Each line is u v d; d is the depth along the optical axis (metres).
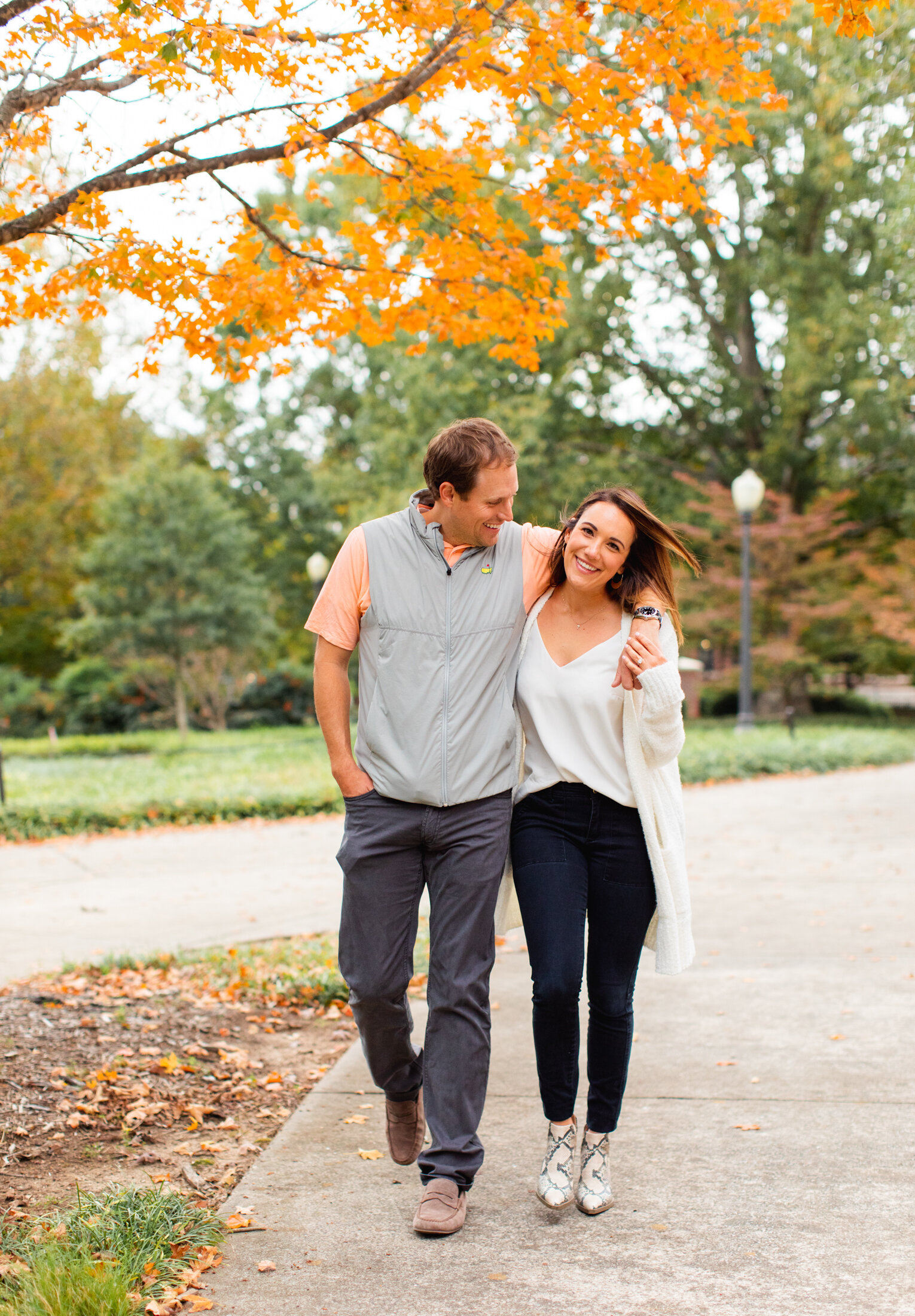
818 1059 3.71
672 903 2.65
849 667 27.30
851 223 21.41
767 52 17.44
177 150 3.70
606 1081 2.67
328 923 6.18
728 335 24.23
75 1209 2.60
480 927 2.64
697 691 20.16
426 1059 2.65
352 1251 2.47
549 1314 2.18
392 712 2.64
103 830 10.82
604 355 22.81
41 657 32.78
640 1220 2.59
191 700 27.44
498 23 3.60
